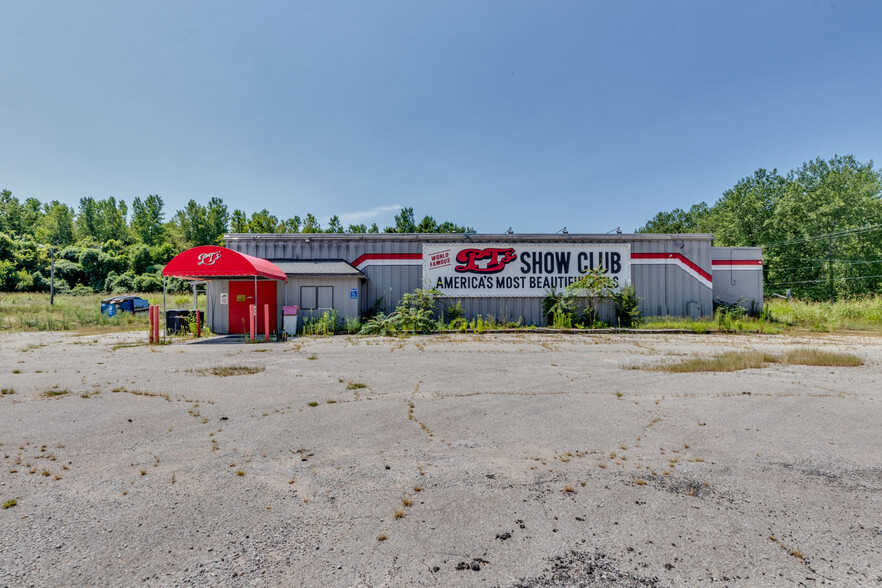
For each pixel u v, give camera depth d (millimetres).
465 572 2186
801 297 44844
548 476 3377
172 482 3260
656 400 5844
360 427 4637
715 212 64500
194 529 2596
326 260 18562
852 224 44344
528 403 5680
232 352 10977
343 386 6762
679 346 12352
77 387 6602
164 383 6941
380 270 18859
